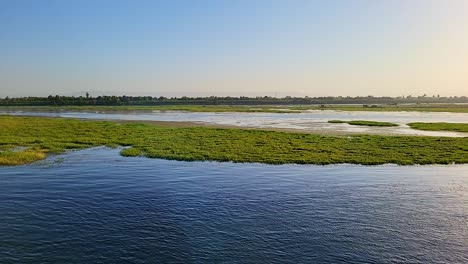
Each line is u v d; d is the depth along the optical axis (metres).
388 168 27.92
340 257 12.60
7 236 13.95
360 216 16.73
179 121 78.25
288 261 12.26
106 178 23.67
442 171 26.91
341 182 23.25
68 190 20.64
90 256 12.41
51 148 36.00
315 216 16.67
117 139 43.25
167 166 27.91
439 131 58.59
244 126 65.19
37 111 138.38
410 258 12.62
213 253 12.79
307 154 32.97
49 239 13.74
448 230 15.16
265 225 15.47
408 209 17.83
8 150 34.00
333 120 83.81
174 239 13.89
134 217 16.30
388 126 67.81
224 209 17.56
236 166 28.12
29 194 19.70
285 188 21.61
